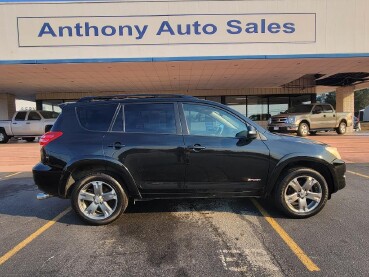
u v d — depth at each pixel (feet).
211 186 15.62
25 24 50.29
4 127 61.31
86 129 15.89
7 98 84.02
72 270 11.48
